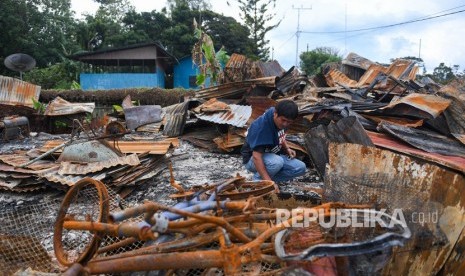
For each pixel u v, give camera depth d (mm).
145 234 1932
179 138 9156
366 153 3244
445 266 2775
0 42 31031
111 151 5773
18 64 17219
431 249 2756
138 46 27594
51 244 3680
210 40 14500
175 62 31656
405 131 5523
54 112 12664
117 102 20922
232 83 10133
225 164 7055
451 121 5711
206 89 10344
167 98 20141
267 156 4270
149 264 2031
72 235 3781
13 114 12258
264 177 4000
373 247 1942
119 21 39625
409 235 2008
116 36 34000
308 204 3350
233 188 3256
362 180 3188
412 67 12180
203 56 15484
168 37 35344
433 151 5043
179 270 2389
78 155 5562
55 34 34438
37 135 11055
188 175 6270
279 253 1979
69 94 20969
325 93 9188
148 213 1960
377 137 5570
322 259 2408
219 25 37969
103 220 2297
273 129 4004
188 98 10695
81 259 2156
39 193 5180
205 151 8234
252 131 4066
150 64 28719
